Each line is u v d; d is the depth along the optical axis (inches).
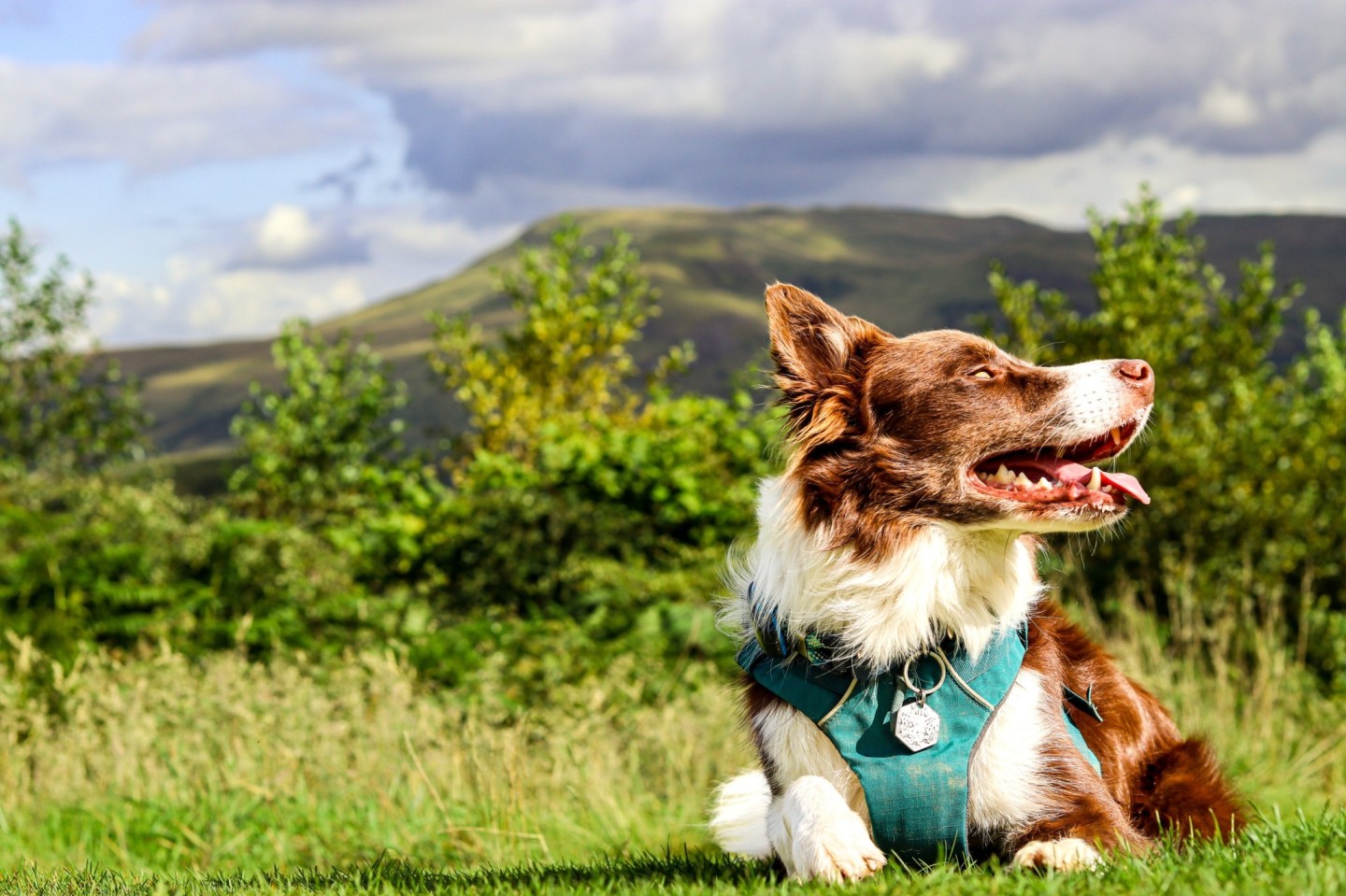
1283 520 393.4
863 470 153.6
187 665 314.8
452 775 254.7
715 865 161.6
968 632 148.4
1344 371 496.4
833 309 163.5
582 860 214.2
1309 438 403.5
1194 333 434.6
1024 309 444.8
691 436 457.4
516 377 604.7
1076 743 152.0
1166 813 163.2
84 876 168.6
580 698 295.0
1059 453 158.9
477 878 159.2
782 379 160.4
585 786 255.0
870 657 147.7
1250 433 403.2
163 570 368.5
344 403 545.0
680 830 239.1
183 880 163.6
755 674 154.9
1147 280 436.1
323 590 372.2
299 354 553.6
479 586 396.8
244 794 249.8
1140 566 398.9
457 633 340.8
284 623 346.9
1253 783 283.0
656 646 339.3
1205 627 368.2
